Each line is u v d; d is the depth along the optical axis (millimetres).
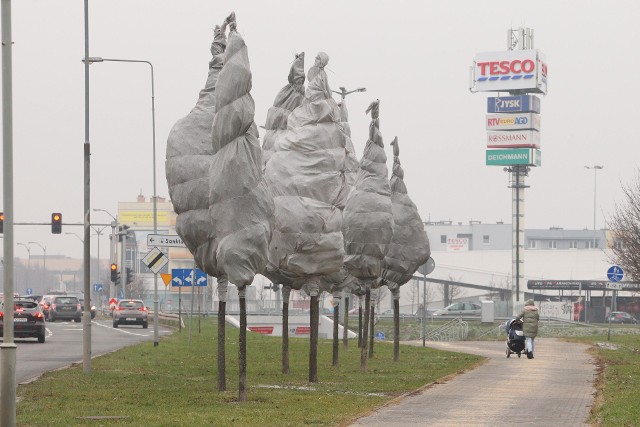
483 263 150125
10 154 17984
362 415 21781
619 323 112250
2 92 18047
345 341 46375
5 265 17875
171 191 27438
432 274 149875
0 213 67062
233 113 24344
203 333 61344
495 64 144250
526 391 27469
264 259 24469
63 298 87125
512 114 141500
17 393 25562
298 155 30703
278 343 50438
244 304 24344
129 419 20578
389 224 34969
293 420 20688
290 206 30312
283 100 34219
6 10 18094
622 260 61406
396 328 39844
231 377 31078
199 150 27438
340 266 30594
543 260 148375
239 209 24375
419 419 21156
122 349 44562
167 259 47344
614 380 30375
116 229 106562
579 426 20188
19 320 51562
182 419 20484
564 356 43906
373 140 35562
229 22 24672
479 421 20906
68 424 19922
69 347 48375
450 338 70875
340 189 30844
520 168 139875
